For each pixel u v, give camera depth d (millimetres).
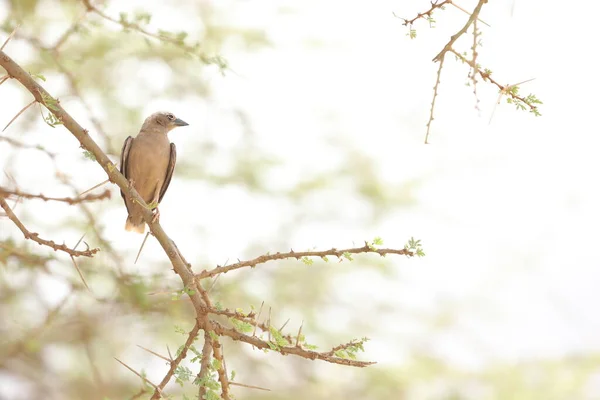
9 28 10805
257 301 15703
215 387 6574
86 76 13836
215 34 15289
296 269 16844
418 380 17797
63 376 14297
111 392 13023
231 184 16297
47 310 11797
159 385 6609
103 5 9867
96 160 7379
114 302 10336
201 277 7090
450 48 6609
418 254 6598
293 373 17266
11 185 7680
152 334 14188
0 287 11977
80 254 7059
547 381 18562
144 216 7348
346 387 17562
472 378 18422
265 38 16031
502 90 6562
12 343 12266
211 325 6812
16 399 14539
